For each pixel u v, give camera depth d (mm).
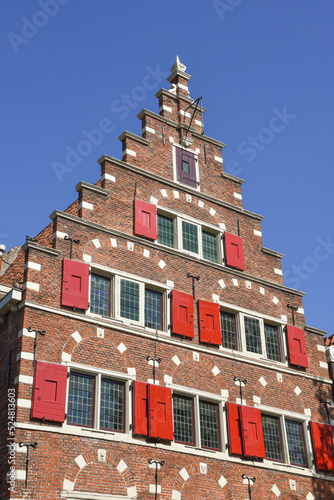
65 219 21422
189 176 25844
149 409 20016
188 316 22578
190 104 27469
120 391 20125
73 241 21203
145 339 21266
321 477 23281
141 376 20547
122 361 20391
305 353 25219
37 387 18250
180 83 27984
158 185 24609
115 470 18672
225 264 25016
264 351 24250
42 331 19188
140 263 22438
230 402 22188
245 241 26250
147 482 19109
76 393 19203
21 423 17641
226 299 24172
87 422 19031
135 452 19281
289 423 23734
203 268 24109
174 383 21188
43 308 19516
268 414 23250
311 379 25078
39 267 20109
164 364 21266
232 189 27125
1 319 20156
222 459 21062
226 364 22844
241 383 22859
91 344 20000
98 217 22391
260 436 22203
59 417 18188
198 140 26984
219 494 20469
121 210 23109
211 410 21906
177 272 23266
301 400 24297
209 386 22000
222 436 21531
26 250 20281
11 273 26312
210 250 25141
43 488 17234
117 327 20719
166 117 26688
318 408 24656
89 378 19672
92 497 17891
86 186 22578
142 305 21719
